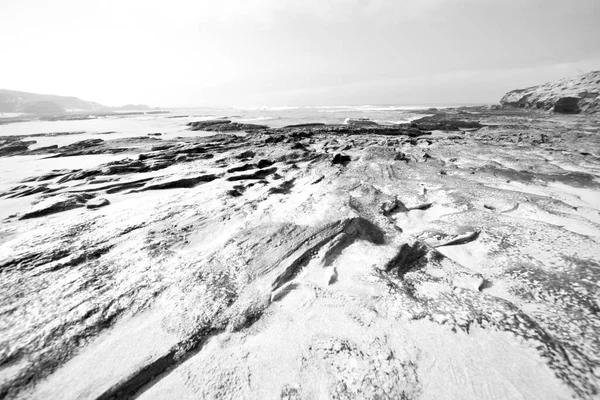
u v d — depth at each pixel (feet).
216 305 22.29
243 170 61.11
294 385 16.51
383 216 37.60
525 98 227.61
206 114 324.80
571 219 35.40
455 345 18.71
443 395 15.80
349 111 295.89
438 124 150.71
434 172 58.13
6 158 84.43
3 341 19.10
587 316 20.61
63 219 37.96
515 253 28.94
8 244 30.48
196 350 19.16
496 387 16.11
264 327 20.88
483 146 82.64
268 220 35.22
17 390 16.47
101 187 50.31
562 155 69.56
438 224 36.24
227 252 29.17
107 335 20.12
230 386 16.67
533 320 20.72
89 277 25.64
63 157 85.40
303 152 74.69
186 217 37.63
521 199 41.32
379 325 20.54
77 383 16.75
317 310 22.26
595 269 25.00
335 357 18.07
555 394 15.66
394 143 93.30
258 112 330.34
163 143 106.73
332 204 37.81
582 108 173.17
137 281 25.18
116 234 33.14
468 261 29.37
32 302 22.62
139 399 16.26
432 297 23.20
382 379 16.52
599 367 16.87
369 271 26.27
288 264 27.07
